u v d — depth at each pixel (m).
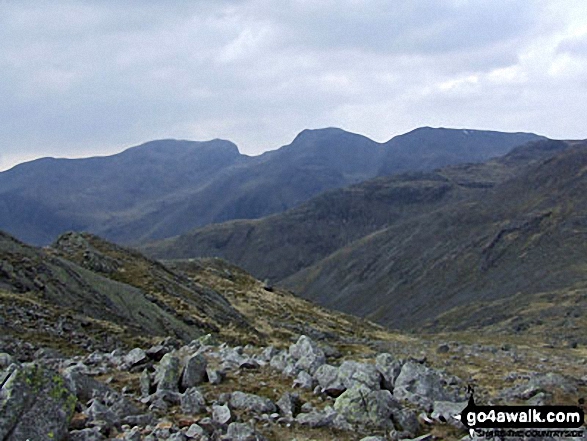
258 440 13.73
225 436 13.59
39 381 11.89
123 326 40.25
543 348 60.78
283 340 61.69
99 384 16.66
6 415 10.88
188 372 19.23
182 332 46.56
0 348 23.75
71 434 11.87
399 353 43.16
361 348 45.94
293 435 14.84
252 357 24.19
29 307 32.00
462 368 34.81
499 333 127.50
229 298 84.69
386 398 17.06
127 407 14.88
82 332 31.17
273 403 17.06
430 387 20.20
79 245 65.31
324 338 67.50
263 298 93.00
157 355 23.81
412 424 16.42
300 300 102.38
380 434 15.48
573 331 110.31
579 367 37.81
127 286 50.19
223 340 49.47
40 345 26.69
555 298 153.62
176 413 15.70
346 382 19.30
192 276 97.25
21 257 42.00
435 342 59.16
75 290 42.56
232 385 19.31
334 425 15.73
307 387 19.62
